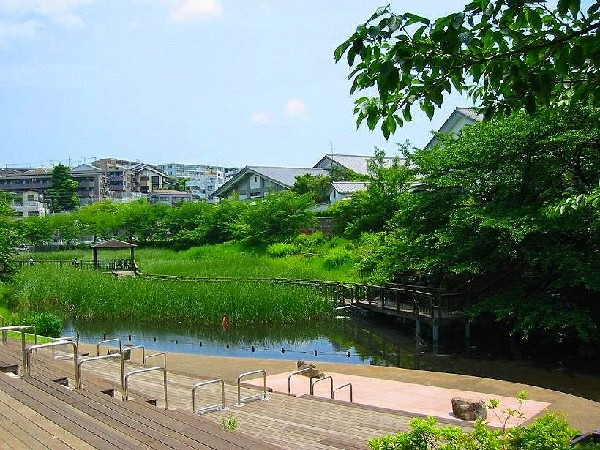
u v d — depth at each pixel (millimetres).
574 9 3389
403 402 11320
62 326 22250
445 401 11367
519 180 17406
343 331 21594
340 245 37844
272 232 44594
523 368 15844
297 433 7617
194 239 50812
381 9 3465
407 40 3627
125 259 41344
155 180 115750
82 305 24672
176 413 7340
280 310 22609
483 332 20188
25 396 6957
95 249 39281
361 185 51438
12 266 27141
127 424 6398
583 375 15000
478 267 17266
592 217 15320
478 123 17047
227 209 50438
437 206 19703
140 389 10555
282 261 37375
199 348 19531
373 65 3746
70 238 60406
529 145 16484
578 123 15227
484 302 17469
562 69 3992
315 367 14312
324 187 54375
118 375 11680
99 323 23734
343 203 41344
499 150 16984
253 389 10805
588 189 15586
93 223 58969
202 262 38156
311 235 42531
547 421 4453
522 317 16625
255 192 62188
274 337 21016
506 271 19156
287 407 9406
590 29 3750
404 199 21203
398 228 22625
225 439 6137
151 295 24250
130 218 55688
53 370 9320
